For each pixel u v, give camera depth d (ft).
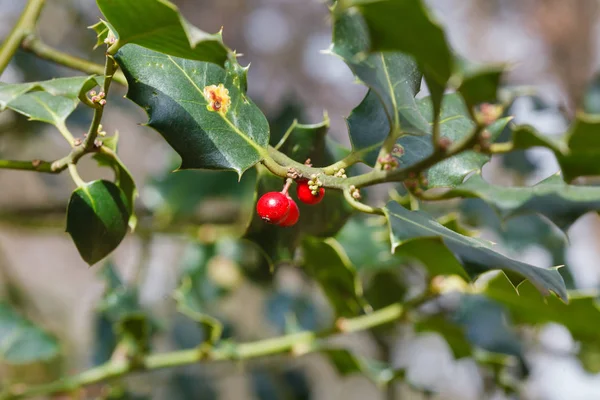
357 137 1.41
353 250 2.01
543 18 3.83
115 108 2.39
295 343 1.86
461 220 2.20
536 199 1.40
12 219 2.35
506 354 2.09
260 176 1.54
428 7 1.17
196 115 1.37
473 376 2.50
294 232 1.57
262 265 2.42
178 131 1.36
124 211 1.40
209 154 1.36
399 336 2.44
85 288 4.08
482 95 1.22
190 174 2.28
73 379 1.84
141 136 3.54
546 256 2.27
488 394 2.26
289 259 1.58
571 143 1.28
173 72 1.38
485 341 2.09
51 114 1.44
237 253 2.37
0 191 3.27
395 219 1.33
